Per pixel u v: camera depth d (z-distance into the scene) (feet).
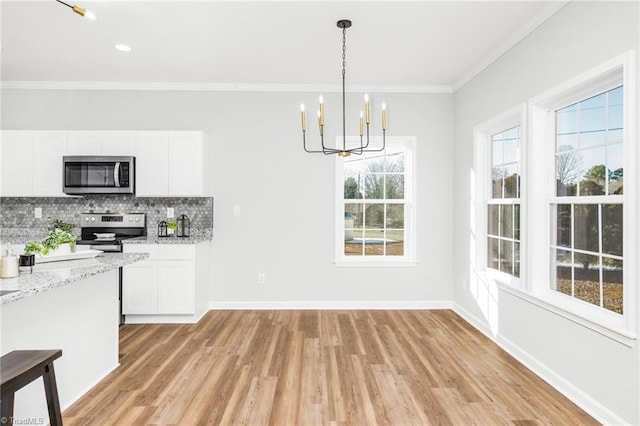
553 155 9.43
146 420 7.11
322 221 15.08
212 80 14.47
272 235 15.07
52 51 11.80
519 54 10.25
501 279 11.36
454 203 14.97
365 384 8.61
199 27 10.23
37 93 14.70
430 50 11.60
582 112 8.45
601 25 7.29
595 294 8.00
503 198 11.96
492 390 8.37
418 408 7.59
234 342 11.30
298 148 15.06
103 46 11.44
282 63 12.74
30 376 4.97
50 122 14.74
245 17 9.68
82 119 14.78
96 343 8.63
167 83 14.73
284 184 15.06
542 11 9.07
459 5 9.00
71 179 13.65
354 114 15.07
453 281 15.02
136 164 14.01
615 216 7.50
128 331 12.35
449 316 14.11
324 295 15.11
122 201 14.93
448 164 15.15
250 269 15.07
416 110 15.11
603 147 7.82
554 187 9.39
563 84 8.32
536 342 9.35
